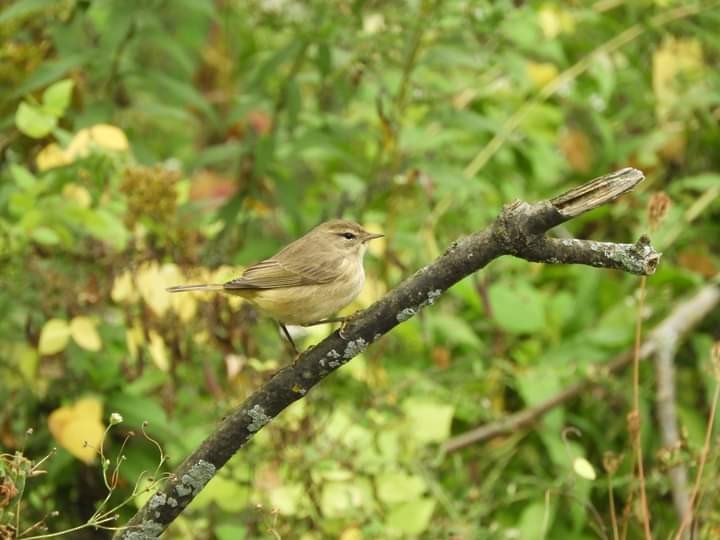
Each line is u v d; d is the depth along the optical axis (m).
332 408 10.91
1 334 10.65
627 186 6.39
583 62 13.34
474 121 11.62
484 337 13.04
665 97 13.30
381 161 12.32
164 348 10.16
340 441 10.62
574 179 14.05
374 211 12.32
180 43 13.61
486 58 11.88
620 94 14.34
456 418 12.41
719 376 8.51
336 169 13.72
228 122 11.72
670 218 12.80
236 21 14.73
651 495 10.91
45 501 11.00
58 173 10.28
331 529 10.48
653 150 13.39
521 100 13.49
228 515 10.63
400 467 10.78
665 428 11.42
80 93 11.77
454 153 13.23
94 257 10.35
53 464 10.38
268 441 10.60
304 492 10.41
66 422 9.99
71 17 11.95
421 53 12.12
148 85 12.34
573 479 10.09
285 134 13.30
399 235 11.66
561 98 13.76
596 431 11.91
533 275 13.36
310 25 11.73
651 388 12.22
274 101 12.54
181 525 10.56
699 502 9.08
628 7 13.84
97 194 10.38
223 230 11.60
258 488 10.38
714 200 13.21
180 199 11.34
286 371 7.12
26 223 9.96
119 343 10.88
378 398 11.23
